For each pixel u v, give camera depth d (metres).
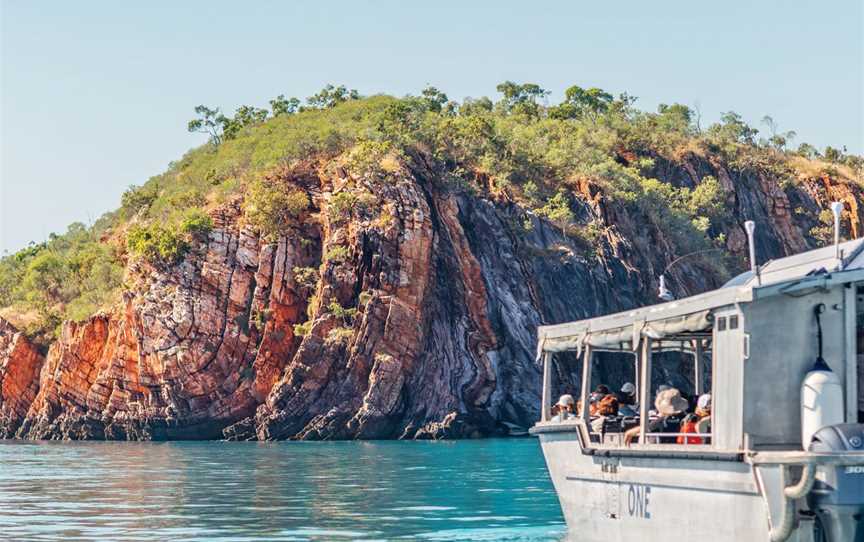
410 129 125.00
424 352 103.81
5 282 143.50
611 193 132.38
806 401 19.11
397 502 37.81
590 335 24.67
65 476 52.09
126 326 105.75
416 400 101.50
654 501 21.47
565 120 164.38
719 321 19.95
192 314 104.19
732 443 19.39
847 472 17.52
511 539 28.64
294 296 106.56
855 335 19.42
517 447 78.31
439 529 30.64
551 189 131.25
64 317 118.88
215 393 103.00
